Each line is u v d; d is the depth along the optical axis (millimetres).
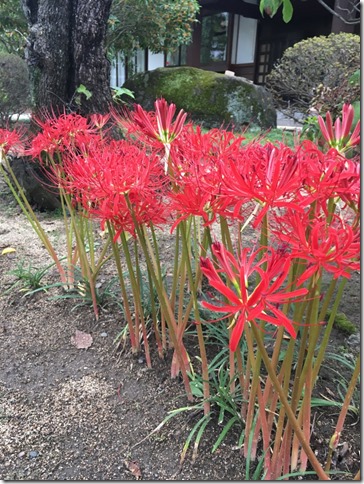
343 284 1121
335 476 1352
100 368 1900
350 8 7730
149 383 1789
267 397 1367
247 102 6645
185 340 2016
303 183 996
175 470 1420
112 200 1410
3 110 4270
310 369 1188
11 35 6512
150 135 1351
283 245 892
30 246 3113
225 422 1560
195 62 12984
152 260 1997
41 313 2318
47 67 3580
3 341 2096
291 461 1327
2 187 4430
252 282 1591
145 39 7590
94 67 3666
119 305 2258
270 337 1870
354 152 1345
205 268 868
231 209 1354
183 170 1330
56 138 2123
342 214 1118
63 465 1457
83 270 2326
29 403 1713
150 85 7188
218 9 11141
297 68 5625
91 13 3521
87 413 1656
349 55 5348
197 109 6793
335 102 4145
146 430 1570
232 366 1569
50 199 3785
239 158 1195
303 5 10914
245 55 12812
